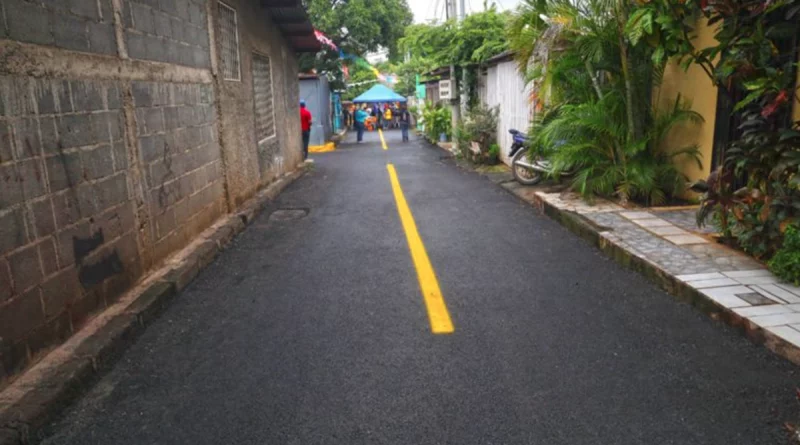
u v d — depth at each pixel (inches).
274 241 277.7
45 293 142.8
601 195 332.2
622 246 225.1
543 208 326.6
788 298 167.9
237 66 356.5
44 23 147.0
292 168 550.6
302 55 1082.7
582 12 297.4
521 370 139.6
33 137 140.7
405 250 253.6
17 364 131.2
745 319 154.4
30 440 114.0
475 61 658.8
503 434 113.6
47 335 142.9
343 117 1539.1
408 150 824.9
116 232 182.4
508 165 542.6
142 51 209.2
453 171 546.9
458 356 147.7
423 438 112.7
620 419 117.9
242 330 168.6
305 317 177.2
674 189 301.0
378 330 165.8
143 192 204.8
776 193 190.4
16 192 133.5
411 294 195.5
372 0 1124.5
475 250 251.1
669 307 177.6
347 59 1176.8
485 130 565.6
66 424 120.9
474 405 124.3
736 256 208.2
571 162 318.7
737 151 203.9
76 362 138.3
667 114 295.4
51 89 148.9
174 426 119.2
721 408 121.1
